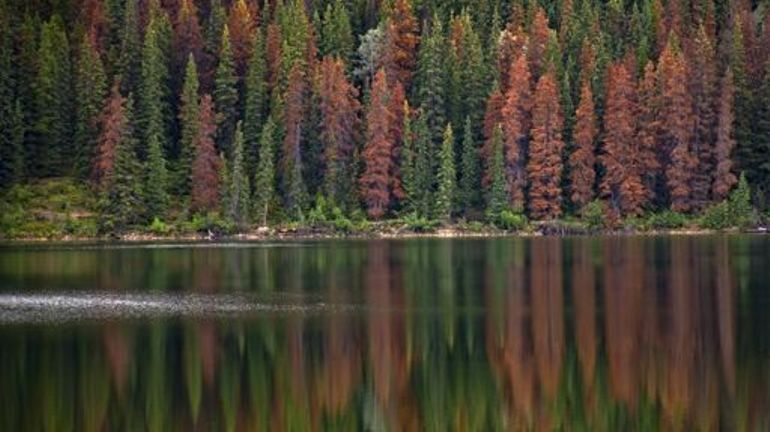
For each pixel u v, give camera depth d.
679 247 138.38
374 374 60.16
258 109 192.38
